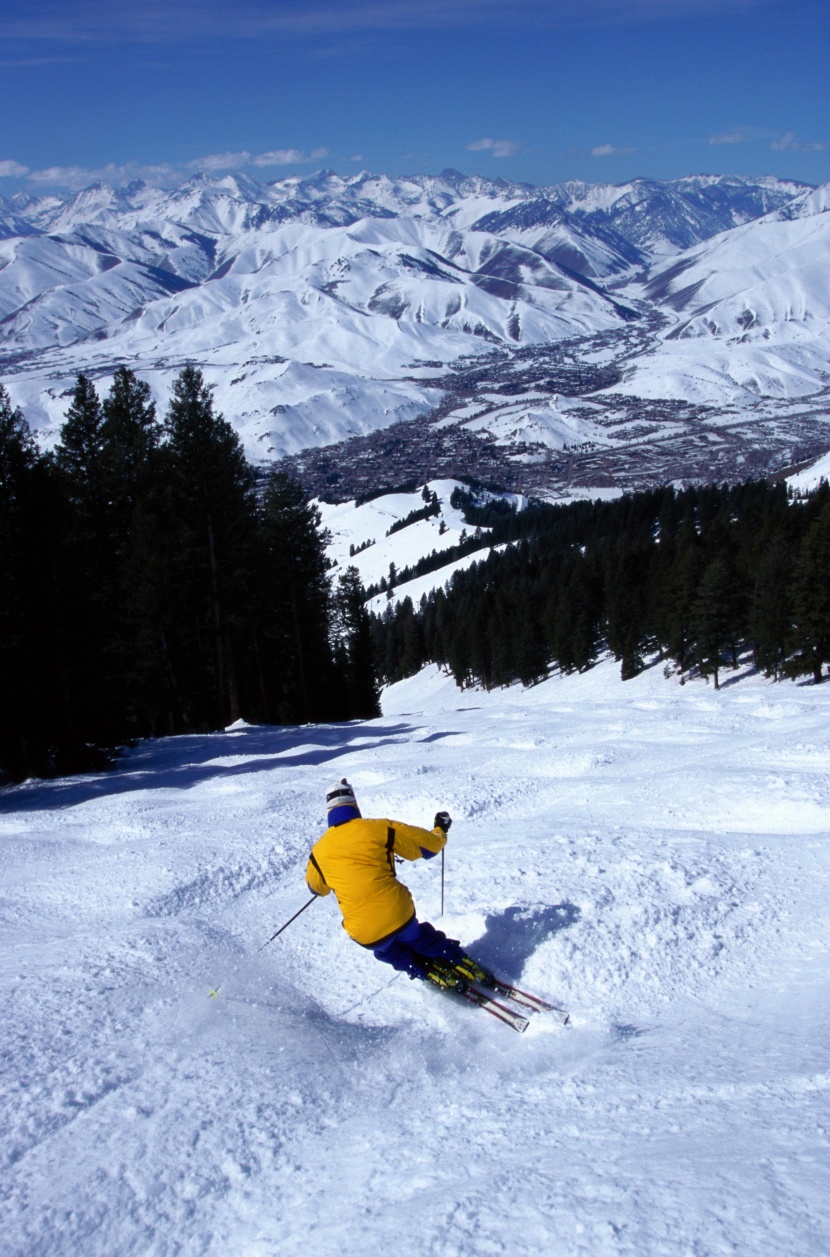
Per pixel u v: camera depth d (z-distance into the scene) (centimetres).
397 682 10412
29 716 1709
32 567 1742
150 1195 277
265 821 840
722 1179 216
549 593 7769
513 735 1358
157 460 2772
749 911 489
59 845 837
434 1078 355
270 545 3444
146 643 2528
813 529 4481
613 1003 414
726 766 875
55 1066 364
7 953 525
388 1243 218
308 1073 358
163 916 598
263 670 3541
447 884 568
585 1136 268
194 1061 370
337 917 560
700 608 5234
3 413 1808
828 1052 311
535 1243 202
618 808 773
